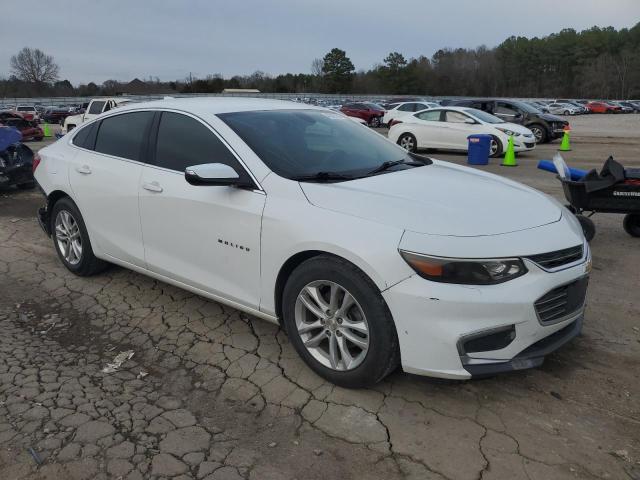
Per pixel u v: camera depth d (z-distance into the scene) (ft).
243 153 11.31
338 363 10.12
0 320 13.21
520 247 8.99
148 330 12.68
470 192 10.77
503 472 8.09
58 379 10.62
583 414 9.46
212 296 12.08
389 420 9.29
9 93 323.57
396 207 9.57
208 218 11.50
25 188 30.83
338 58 358.43
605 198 18.76
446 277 8.68
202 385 10.41
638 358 11.34
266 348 11.78
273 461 8.36
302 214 10.01
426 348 8.81
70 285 15.39
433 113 53.93
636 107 216.13
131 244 13.62
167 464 8.30
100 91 314.55
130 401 9.90
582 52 376.89
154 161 13.00
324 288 10.25
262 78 358.43
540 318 9.09
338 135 13.33
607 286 15.53
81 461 8.35
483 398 9.93
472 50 415.85
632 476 8.02
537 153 54.95
